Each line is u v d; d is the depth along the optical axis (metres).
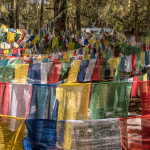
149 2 17.42
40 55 7.27
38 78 3.70
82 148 2.21
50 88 2.34
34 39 8.12
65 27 8.98
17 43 8.01
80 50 6.96
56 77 3.89
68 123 2.26
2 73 3.56
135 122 2.29
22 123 2.32
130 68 4.67
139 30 20.72
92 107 2.31
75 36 9.21
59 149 2.24
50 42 7.97
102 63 4.58
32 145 2.29
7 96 2.43
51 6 22.44
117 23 17.45
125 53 6.55
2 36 7.88
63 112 2.30
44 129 2.29
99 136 2.23
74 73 4.44
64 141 2.24
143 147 2.27
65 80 4.30
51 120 2.30
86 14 16.12
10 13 15.70
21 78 3.62
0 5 16.55
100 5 15.22
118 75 4.60
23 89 2.38
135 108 4.78
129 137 2.27
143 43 7.20
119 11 15.74
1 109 2.42
